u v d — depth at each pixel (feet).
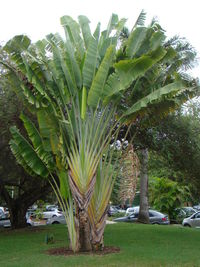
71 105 30.99
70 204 30.58
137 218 71.05
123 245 34.06
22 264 25.85
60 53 30.86
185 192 85.30
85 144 29.12
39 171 31.45
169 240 38.37
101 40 32.94
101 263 25.25
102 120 30.60
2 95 37.47
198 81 33.86
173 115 41.73
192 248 32.68
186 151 42.42
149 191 87.86
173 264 25.09
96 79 28.12
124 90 31.01
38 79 29.07
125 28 37.47
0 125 37.19
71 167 28.99
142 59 25.88
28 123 30.78
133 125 38.60
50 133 29.84
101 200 30.12
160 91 27.76
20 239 41.47
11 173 46.68
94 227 29.96
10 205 57.00
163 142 42.19
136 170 29.86
